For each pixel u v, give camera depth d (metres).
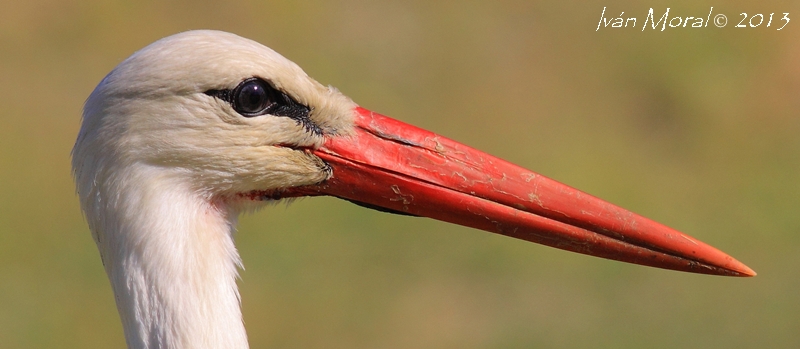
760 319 11.66
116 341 10.83
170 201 4.74
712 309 11.74
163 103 4.67
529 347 11.16
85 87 15.05
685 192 14.30
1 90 14.71
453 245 12.45
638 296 11.87
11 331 10.80
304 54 15.97
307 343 11.20
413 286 11.89
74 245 12.10
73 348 10.72
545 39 16.66
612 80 16.16
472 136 15.12
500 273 12.11
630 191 14.09
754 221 13.68
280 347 11.07
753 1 17.19
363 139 5.25
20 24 15.87
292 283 11.67
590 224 5.17
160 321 4.63
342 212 12.61
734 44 16.48
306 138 5.15
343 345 11.23
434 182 5.20
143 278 4.65
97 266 11.72
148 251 4.66
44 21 15.95
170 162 4.74
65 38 15.80
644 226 5.17
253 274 11.73
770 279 12.39
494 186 5.20
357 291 11.71
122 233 4.68
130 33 15.98
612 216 5.17
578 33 16.81
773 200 14.13
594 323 11.49
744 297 11.96
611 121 15.56
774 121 15.71
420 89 15.68
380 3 16.92
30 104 14.55
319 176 5.21
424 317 11.55
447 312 11.62
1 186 13.04
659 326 11.55
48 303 11.14
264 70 4.88
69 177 13.38
